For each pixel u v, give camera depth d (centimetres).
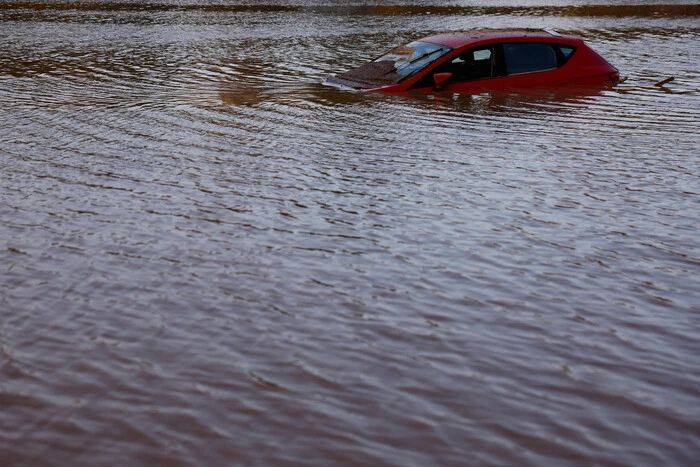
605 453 301
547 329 400
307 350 376
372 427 316
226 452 299
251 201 591
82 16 2075
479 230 538
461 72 1103
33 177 649
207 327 397
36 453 299
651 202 602
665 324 407
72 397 336
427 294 438
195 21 1969
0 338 385
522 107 988
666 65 1306
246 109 953
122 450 300
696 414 328
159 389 341
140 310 414
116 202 585
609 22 1986
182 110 942
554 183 650
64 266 469
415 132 842
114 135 808
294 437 309
